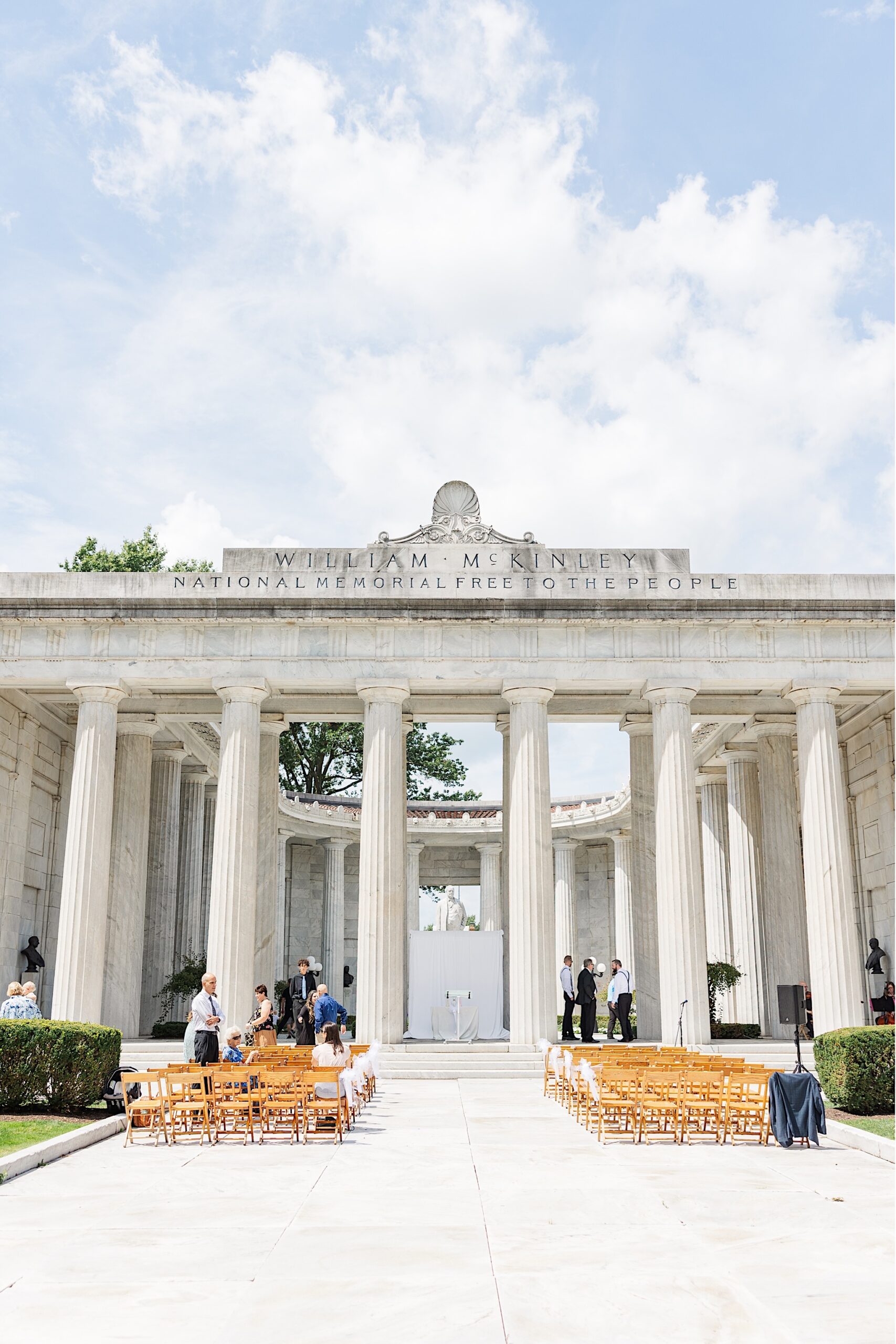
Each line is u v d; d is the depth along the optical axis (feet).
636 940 135.13
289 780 233.14
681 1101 67.92
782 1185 53.62
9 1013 87.20
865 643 120.98
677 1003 112.57
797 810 145.79
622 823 193.26
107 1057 80.07
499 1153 62.75
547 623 120.16
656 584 121.80
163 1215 47.06
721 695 133.59
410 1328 32.89
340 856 205.46
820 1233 44.04
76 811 115.75
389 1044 111.65
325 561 121.90
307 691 128.57
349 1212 47.57
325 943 200.34
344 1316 33.99
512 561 122.31
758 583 121.60
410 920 202.59
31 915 137.80
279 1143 66.74
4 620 119.44
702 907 115.44
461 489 125.18
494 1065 106.52
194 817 163.53
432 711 135.03
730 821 147.95
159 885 147.95
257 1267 39.22
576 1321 33.55
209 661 119.24
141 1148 65.87
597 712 136.26
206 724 161.68
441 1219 46.39
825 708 119.55
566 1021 134.31
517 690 119.14
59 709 144.15
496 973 130.21
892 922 135.64
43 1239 43.19
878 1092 79.00
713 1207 48.65
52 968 141.28
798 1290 36.58
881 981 138.62
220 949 112.16
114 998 130.21
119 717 134.92
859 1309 34.65
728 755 148.46
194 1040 77.92
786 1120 66.28
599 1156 62.28
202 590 120.26
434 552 122.52
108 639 119.96
